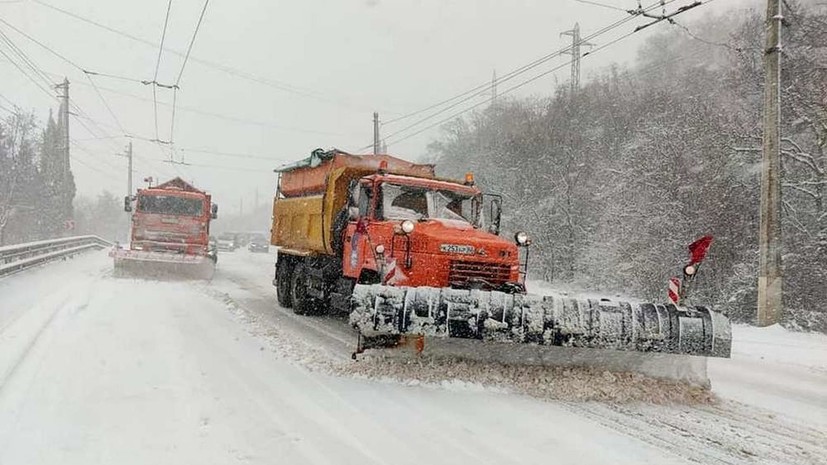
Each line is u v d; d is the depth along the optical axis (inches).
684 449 199.6
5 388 230.8
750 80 824.9
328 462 176.7
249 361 295.9
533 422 219.3
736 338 460.8
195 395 233.3
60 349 295.0
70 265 794.2
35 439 184.2
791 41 734.5
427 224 332.2
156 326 373.4
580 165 1031.0
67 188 1435.8
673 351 252.2
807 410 254.5
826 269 619.8
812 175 687.7
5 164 1736.0
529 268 1081.4
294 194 530.9
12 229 1763.0
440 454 186.4
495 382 260.1
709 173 712.4
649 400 253.0
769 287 524.1
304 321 437.7
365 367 275.3
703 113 769.6
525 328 250.4
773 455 197.8
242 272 885.8
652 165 767.7
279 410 221.3
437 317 251.6
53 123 1968.5
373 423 211.6
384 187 369.1
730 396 274.2
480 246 312.2
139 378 253.1
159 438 188.5
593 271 916.6
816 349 411.8
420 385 259.9
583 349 262.8
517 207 1153.4
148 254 697.6
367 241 346.0
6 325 347.6
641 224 771.4
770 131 526.6
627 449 197.0
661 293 735.1
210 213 757.9
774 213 523.8
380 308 254.2
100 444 182.4
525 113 1321.4
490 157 1328.7
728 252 691.4
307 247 464.4
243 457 177.2
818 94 661.9
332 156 436.5
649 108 1027.3
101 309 422.9
